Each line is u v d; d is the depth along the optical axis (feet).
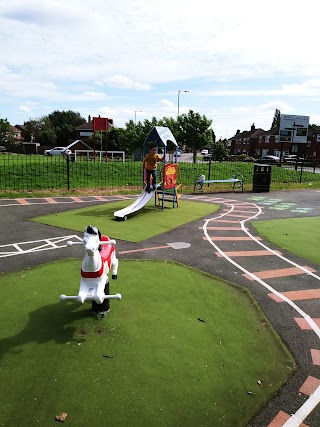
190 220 40.04
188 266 24.58
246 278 22.77
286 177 94.17
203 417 11.29
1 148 205.77
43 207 45.62
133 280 21.76
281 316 17.94
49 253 26.96
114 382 12.69
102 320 16.83
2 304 18.34
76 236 32.01
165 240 31.32
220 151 172.24
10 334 15.53
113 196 57.21
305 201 57.88
